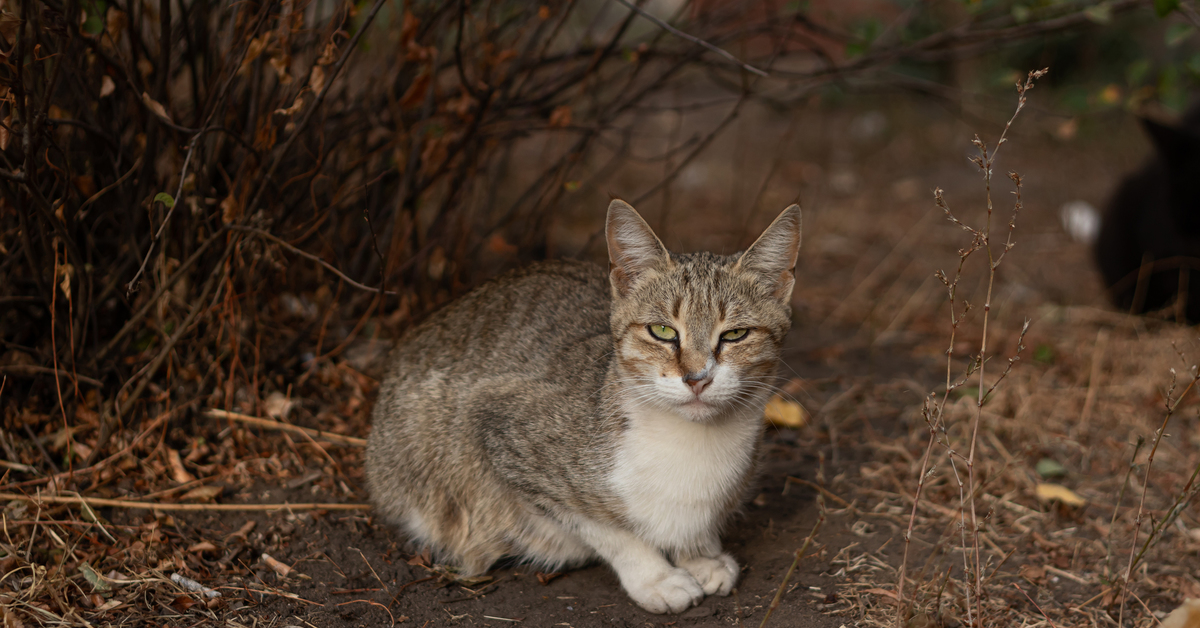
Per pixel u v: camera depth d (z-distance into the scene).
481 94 4.24
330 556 3.31
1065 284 6.73
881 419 4.71
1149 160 6.31
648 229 3.14
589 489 3.06
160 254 3.61
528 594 3.21
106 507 3.38
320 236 4.29
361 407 4.30
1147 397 4.84
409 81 4.49
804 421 4.61
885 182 9.06
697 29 5.18
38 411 3.80
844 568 3.35
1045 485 3.90
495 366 3.43
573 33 5.75
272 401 4.10
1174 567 3.42
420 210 4.72
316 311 4.48
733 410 3.04
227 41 3.79
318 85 3.51
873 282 6.65
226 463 3.79
